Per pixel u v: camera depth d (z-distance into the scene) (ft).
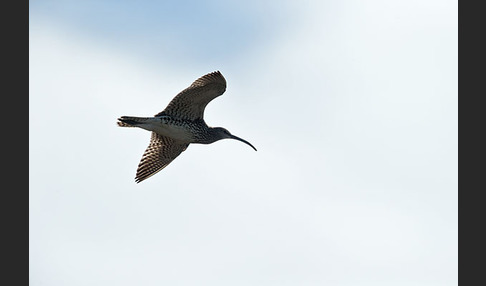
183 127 66.33
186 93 64.18
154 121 65.31
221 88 63.77
